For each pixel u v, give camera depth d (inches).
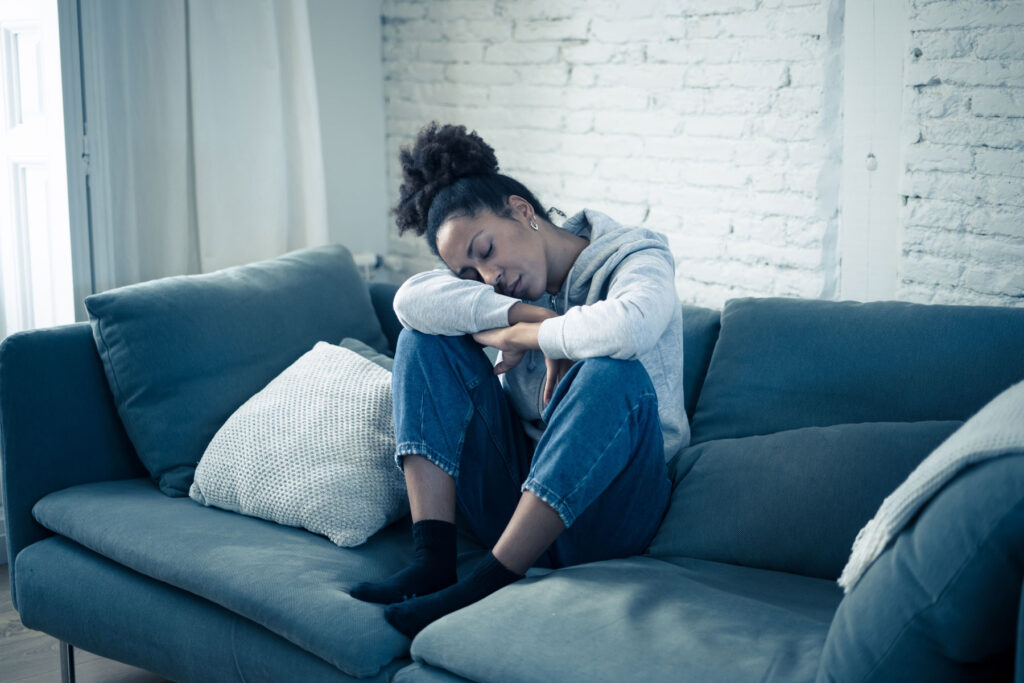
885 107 87.4
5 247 117.2
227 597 67.9
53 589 80.4
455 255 72.9
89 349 89.1
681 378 77.5
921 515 45.4
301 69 126.0
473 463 72.0
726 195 101.1
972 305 75.9
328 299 99.0
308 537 75.2
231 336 90.7
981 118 80.7
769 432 76.4
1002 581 40.9
